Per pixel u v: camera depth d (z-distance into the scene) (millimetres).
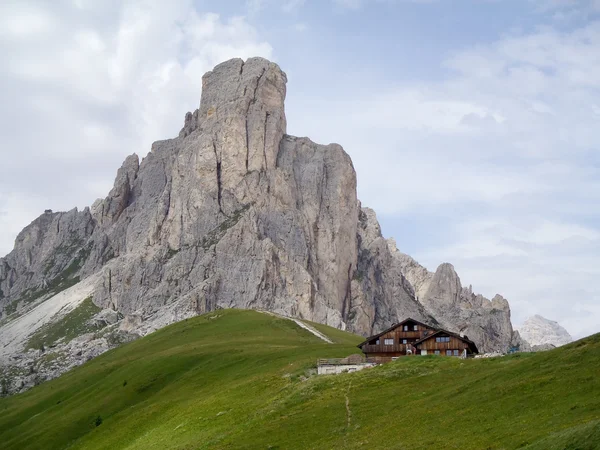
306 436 89625
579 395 74875
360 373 110750
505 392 82375
